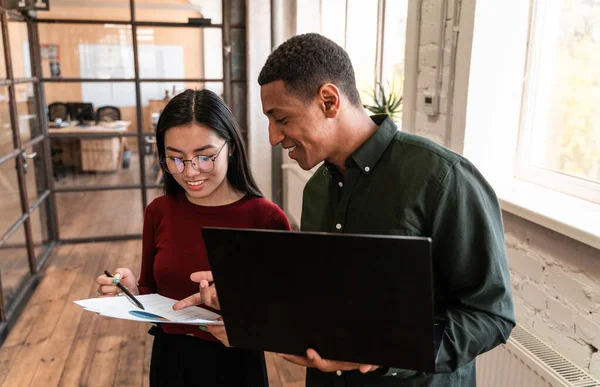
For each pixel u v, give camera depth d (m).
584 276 1.46
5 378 2.48
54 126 4.32
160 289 1.39
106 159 4.50
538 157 1.98
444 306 1.01
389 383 1.02
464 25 1.94
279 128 0.96
